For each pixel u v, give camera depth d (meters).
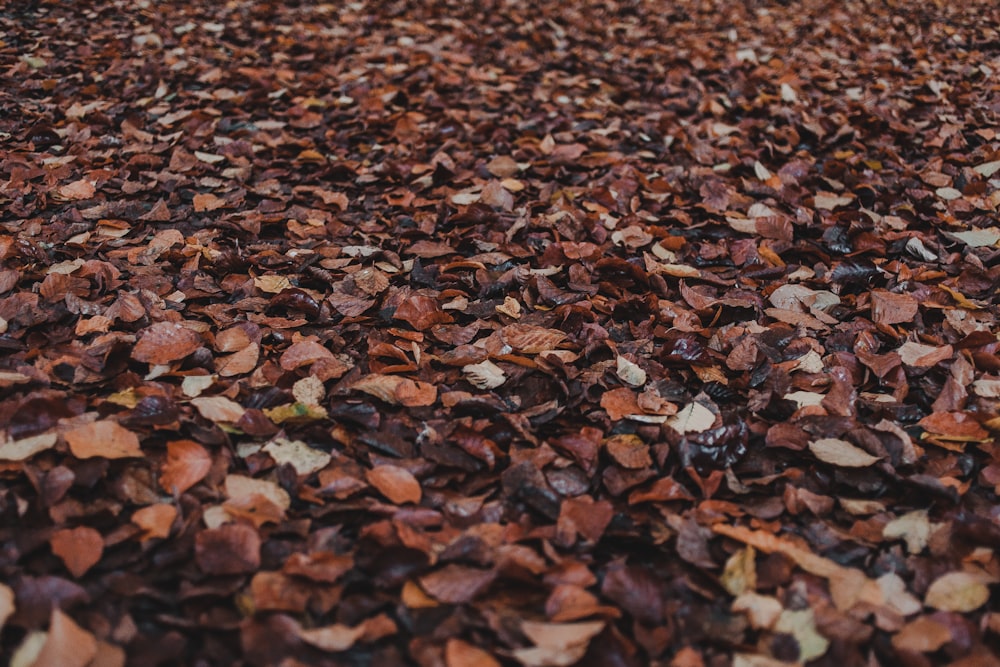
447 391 1.34
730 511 1.20
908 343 1.42
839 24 3.39
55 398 1.25
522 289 1.55
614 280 1.58
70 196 1.73
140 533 1.14
